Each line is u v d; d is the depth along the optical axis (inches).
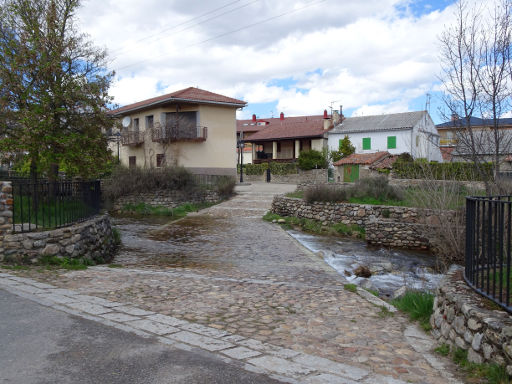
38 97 454.9
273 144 2005.4
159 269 361.4
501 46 325.7
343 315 223.6
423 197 514.3
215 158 1333.7
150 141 1332.4
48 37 458.6
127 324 183.5
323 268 389.7
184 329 181.6
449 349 165.6
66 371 134.2
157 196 958.4
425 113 1743.4
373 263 435.2
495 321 139.8
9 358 142.5
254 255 452.8
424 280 349.7
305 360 152.8
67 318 187.8
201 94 1343.5
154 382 128.5
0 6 457.1
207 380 131.0
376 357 161.0
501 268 157.6
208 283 295.0
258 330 190.2
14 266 296.2
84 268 317.1
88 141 493.7
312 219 724.7
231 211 890.1
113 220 782.5
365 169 1387.8
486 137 365.7
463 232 420.8
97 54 512.1
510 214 153.4
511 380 126.3
